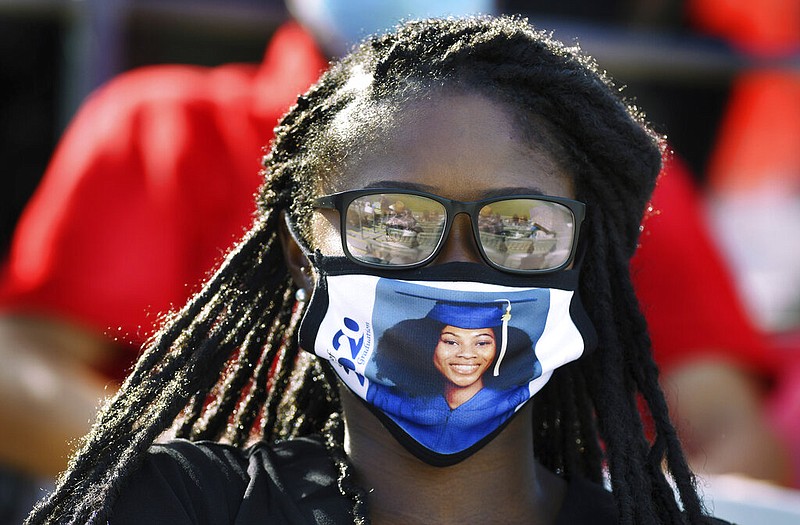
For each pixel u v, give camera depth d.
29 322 3.51
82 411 3.46
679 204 3.96
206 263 3.56
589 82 2.14
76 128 3.77
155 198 3.57
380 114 2.09
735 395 3.95
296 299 2.33
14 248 3.65
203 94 3.71
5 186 4.52
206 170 3.60
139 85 3.79
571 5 4.96
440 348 2.04
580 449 2.42
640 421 2.24
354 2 3.73
